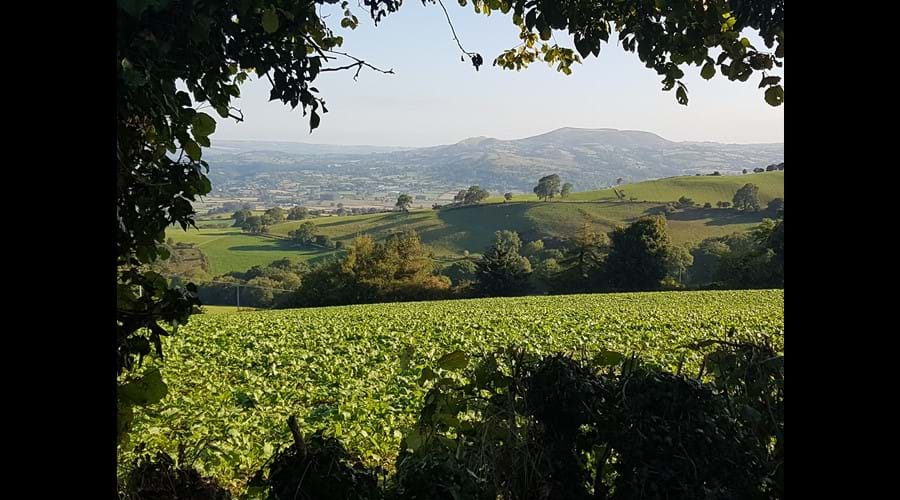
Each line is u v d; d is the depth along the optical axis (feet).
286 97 9.95
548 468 8.61
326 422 28.66
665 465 8.04
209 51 9.15
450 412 9.34
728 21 12.06
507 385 9.28
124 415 9.53
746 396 9.57
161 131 8.95
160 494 8.68
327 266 164.14
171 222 9.89
